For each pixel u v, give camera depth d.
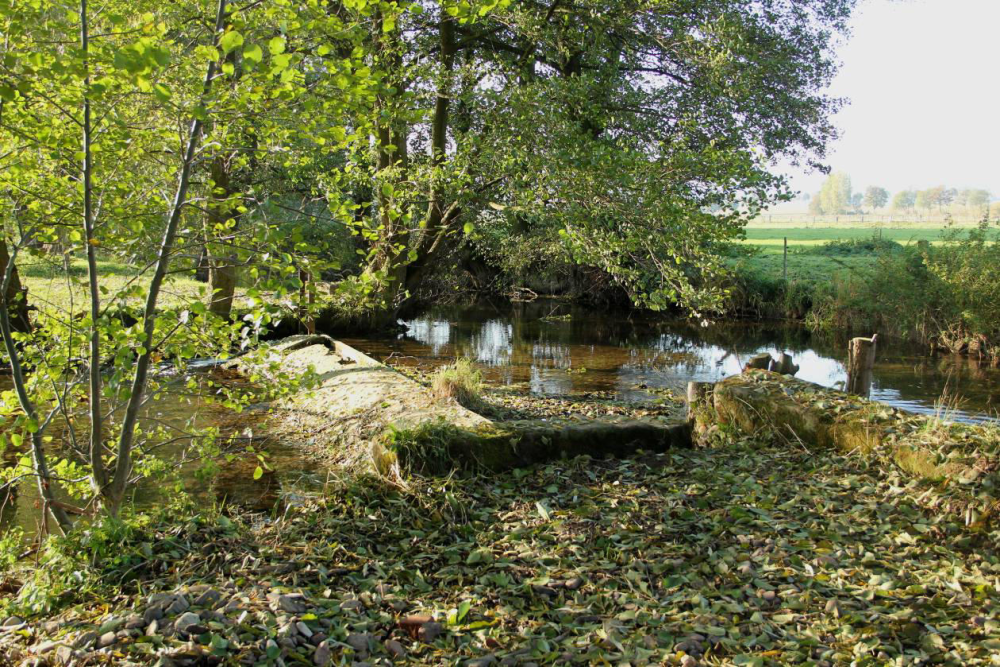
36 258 5.22
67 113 4.30
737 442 7.16
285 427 9.29
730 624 3.79
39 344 4.90
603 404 10.86
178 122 4.73
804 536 4.85
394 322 18.89
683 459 6.75
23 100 4.38
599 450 6.96
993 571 4.30
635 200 10.76
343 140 4.95
